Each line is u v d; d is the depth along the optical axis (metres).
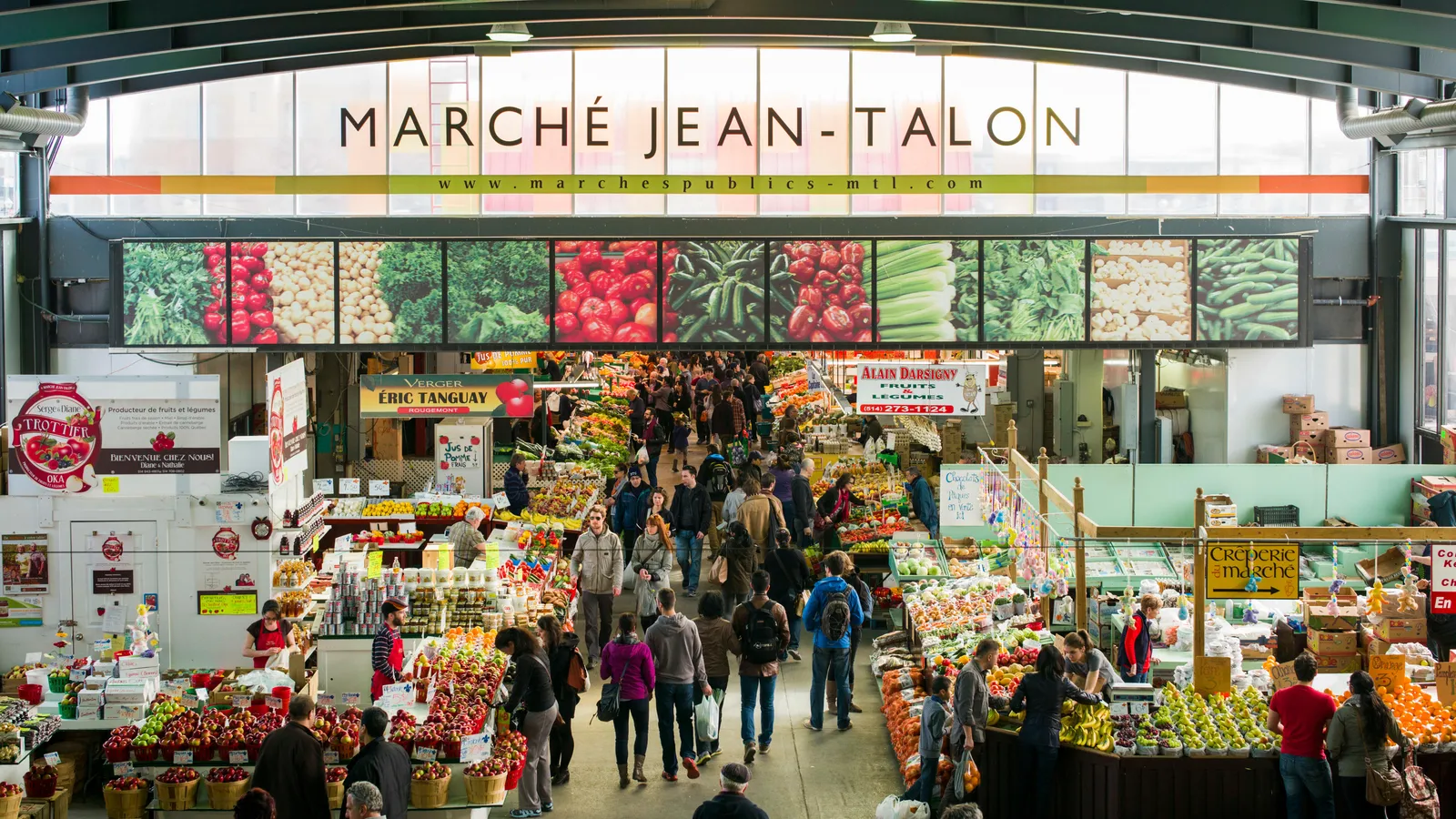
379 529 18.78
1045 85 20.06
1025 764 11.27
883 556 18.78
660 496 19.19
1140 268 19.75
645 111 20.02
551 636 12.66
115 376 14.41
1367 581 16.77
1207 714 11.53
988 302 19.81
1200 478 18.81
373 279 19.66
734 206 20.06
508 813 11.94
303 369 15.99
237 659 14.59
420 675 12.75
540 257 19.73
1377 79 17.08
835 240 19.83
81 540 14.48
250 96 20.12
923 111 20.06
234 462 14.71
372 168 20.12
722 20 17.58
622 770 12.66
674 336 19.89
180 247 19.59
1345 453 20.81
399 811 10.05
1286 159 20.30
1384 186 20.34
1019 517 14.63
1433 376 20.05
